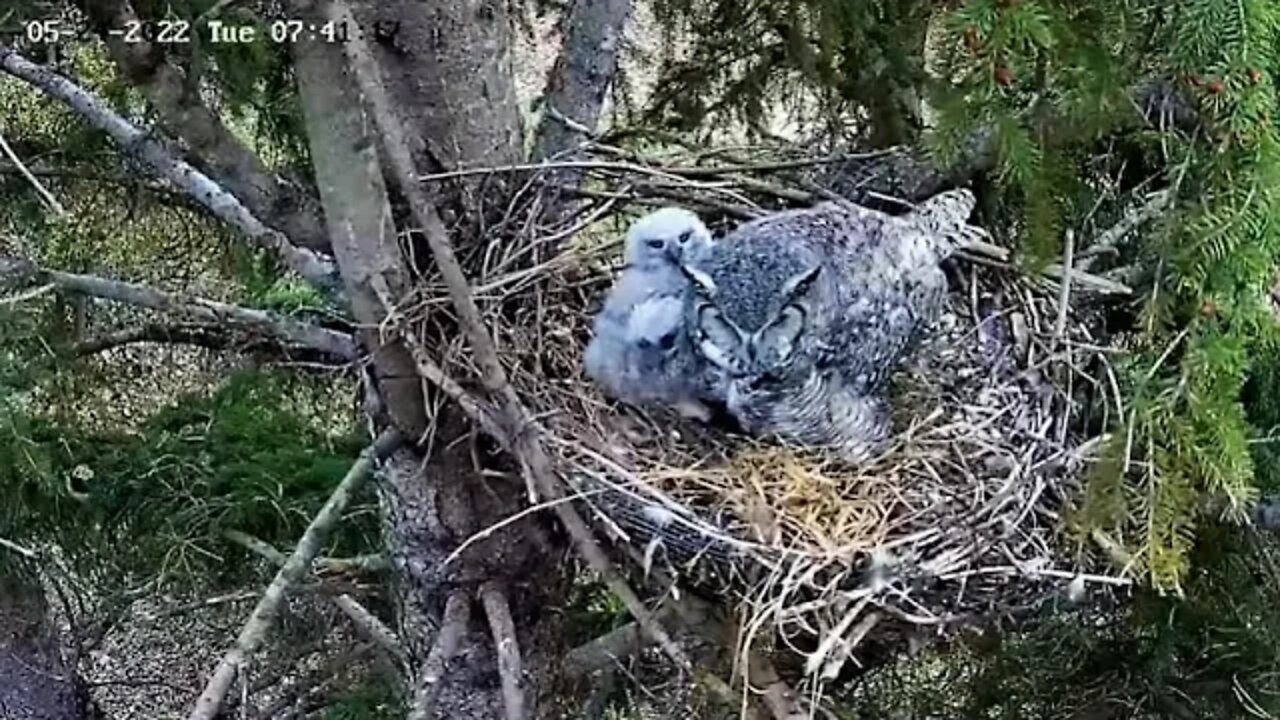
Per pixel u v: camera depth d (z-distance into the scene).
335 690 3.10
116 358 3.10
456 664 1.92
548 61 2.57
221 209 1.82
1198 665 2.65
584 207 2.07
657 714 2.53
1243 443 1.46
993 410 1.93
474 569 1.85
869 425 1.91
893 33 2.23
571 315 2.06
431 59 1.78
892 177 2.18
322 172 1.61
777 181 2.24
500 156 1.88
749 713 1.65
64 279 1.88
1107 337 2.05
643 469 1.82
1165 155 1.59
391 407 1.74
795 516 1.76
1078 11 1.40
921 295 1.95
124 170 2.62
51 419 2.95
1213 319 1.42
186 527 2.88
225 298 2.85
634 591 1.79
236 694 3.14
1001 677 2.80
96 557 2.99
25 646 3.08
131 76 1.85
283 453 2.97
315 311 2.71
